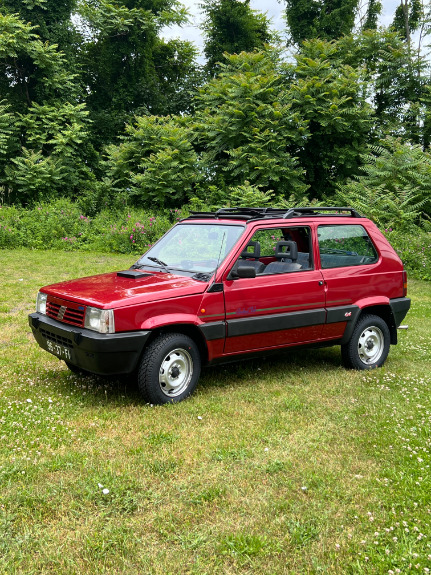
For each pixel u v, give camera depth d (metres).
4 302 9.08
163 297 4.54
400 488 3.30
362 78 21.88
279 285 5.23
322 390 5.21
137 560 2.61
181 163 20.42
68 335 4.45
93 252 16.28
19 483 3.24
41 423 4.14
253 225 5.22
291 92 20.98
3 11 24.92
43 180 20.81
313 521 2.95
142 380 4.50
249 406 4.72
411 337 7.71
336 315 5.64
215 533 2.83
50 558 2.58
